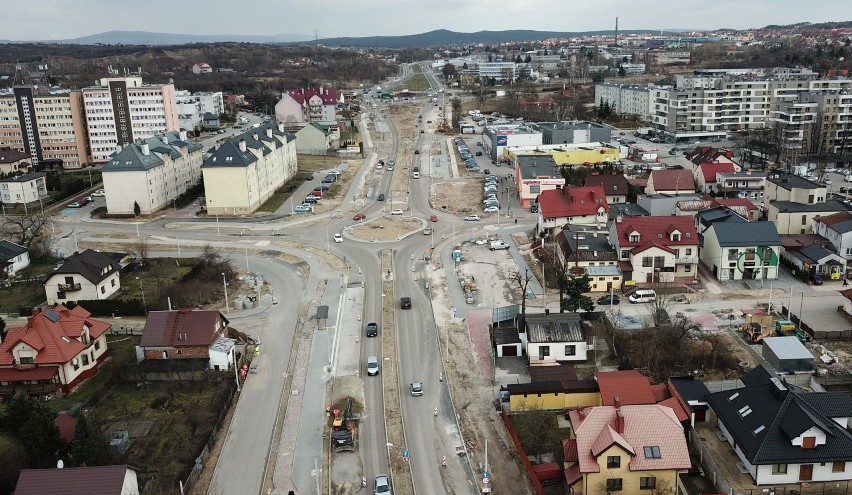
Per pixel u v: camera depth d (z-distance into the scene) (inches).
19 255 5049.2
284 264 5147.6
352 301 4411.9
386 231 5944.9
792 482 2477.9
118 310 4215.1
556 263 4884.4
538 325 3550.7
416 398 3245.6
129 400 3225.9
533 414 3048.7
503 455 2795.3
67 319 3476.9
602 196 5570.9
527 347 3503.9
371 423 3043.8
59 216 6604.3
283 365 3575.3
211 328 3506.4
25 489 2224.4
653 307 4003.4
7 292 4655.5
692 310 4057.6
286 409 3154.5
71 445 2618.1
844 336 3627.0
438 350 3713.1
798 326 3754.9
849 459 2434.8
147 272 5024.6
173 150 7140.8
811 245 4719.5
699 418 2886.3
